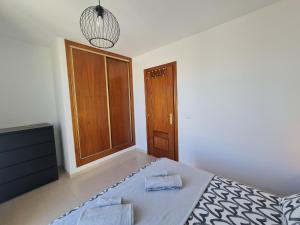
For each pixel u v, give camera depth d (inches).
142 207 46.1
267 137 75.6
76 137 106.7
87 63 111.3
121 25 83.4
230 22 81.8
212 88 93.2
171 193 52.0
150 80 131.3
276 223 38.1
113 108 132.0
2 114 96.4
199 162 106.0
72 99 103.8
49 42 104.9
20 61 101.7
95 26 74.7
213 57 90.7
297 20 63.3
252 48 75.9
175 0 63.7
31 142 89.4
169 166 71.8
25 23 78.8
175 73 112.0
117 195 52.1
